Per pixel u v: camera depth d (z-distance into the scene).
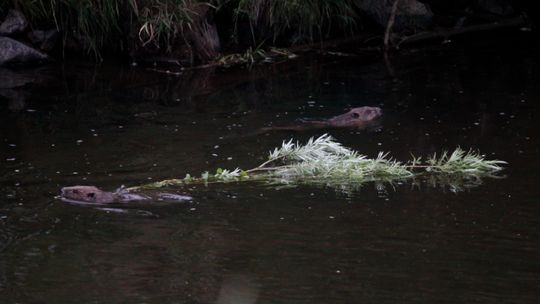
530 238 9.16
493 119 14.43
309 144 12.20
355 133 13.77
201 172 11.73
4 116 14.66
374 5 22.00
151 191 10.80
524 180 11.24
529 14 22.72
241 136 13.59
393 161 12.23
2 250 8.84
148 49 19.31
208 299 7.63
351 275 8.18
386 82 17.50
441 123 14.25
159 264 8.48
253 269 8.33
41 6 19.06
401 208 10.20
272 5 19.98
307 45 20.84
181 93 16.67
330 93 16.62
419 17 22.30
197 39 19.53
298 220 9.75
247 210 10.12
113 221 9.70
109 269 8.34
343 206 10.29
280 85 17.36
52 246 8.96
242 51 20.28
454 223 9.65
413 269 8.34
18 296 7.76
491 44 21.23
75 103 15.70
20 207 10.15
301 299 7.61
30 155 12.39
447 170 11.82
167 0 19.05
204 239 9.12
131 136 13.53
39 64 18.72
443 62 19.36
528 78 17.56
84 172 11.62
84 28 18.84
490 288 7.87
